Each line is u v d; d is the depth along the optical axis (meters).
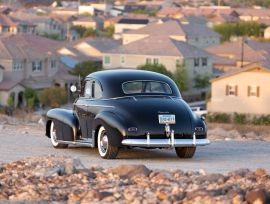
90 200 12.53
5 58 104.88
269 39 164.38
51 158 15.87
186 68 107.94
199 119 18.50
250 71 80.12
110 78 18.94
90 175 14.38
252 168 16.77
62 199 12.82
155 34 142.75
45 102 98.31
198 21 191.00
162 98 18.72
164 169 15.80
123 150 20.23
